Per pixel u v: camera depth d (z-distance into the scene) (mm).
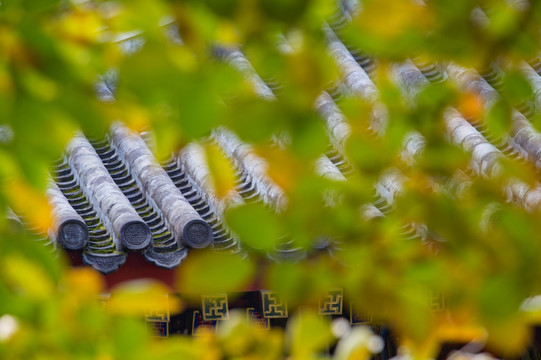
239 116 2211
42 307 2400
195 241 9672
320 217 2500
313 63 2299
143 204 11500
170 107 2205
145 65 2121
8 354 2436
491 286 2428
